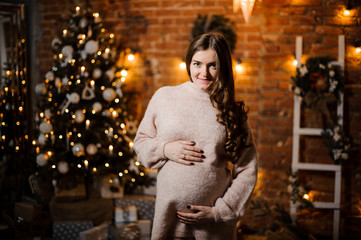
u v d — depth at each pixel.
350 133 3.04
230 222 1.43
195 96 1.50
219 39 1.43
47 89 3.12
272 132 3.20
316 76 3.02
